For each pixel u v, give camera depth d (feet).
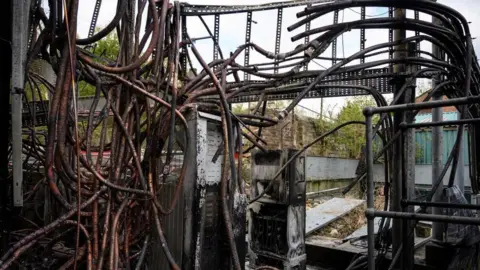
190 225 7.30
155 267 7.97
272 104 33.06
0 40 5.08
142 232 7.33
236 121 8.55
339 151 44.42
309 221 17.63
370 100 44.09
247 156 29.22
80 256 5.74
